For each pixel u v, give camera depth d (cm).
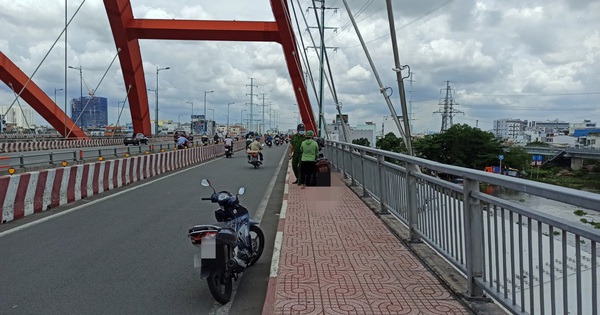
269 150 4962
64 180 1203
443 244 542
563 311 305
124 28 4003
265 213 1079
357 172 1313
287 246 670
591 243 278
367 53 1147
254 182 1725
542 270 328
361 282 516
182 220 980
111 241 797
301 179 1364
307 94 4222
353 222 838
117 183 1567
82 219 989
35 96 4347
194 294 556
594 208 255
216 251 518
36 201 1074
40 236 831
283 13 3800
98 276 612
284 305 453
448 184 509
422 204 634
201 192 1431
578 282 289
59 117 4622
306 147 1352
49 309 501
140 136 4756
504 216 382
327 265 579
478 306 432
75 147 4369
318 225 812
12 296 538
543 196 305
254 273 645
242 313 504
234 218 599
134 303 523
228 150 3481
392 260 597
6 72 4069
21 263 666
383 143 3375
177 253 725
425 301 458
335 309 442
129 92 4603
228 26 3984
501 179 365
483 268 437
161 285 583
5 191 959
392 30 892
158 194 1384
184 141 3434
